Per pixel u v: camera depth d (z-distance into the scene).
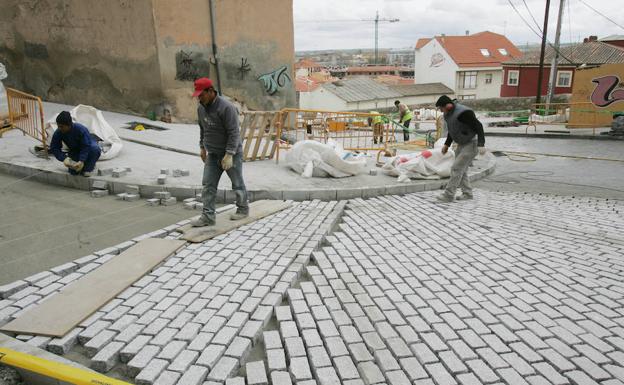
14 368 3.19
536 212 7.25
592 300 4.21
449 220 6.70
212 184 5.88
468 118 7.21
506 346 3.47
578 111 20.16
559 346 3.47
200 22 13.76
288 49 16.28
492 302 4.18
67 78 15.04
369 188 8.03
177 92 13.63
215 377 3.15
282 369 3.25
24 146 9.73
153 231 5.96
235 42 14.73
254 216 6.45
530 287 4.46
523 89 43.16
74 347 3.57
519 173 11.08
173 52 13.32
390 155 11.01
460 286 4.50
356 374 3.17
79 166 7.66
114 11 13.46
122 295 4.23
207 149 5.69
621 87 19.05
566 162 12.66
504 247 5.55
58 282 4.47
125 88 14.03
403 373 3.18
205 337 3.55
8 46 16.06
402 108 16.39
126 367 3.28
